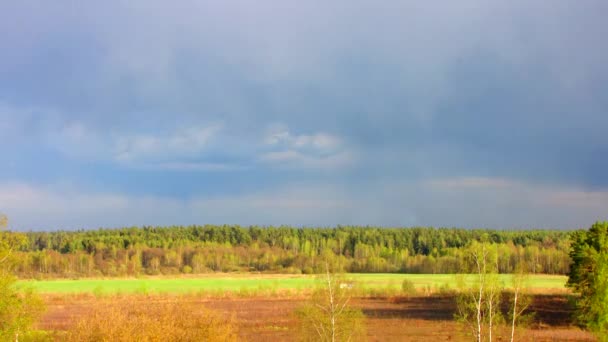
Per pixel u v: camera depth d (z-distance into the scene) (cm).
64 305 8638
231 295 10338
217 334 2989
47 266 15150
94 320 2723
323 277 3847
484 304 4097
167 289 11456
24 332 3169
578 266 6006
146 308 2936
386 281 13138
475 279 3912
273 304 8944
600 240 5750
